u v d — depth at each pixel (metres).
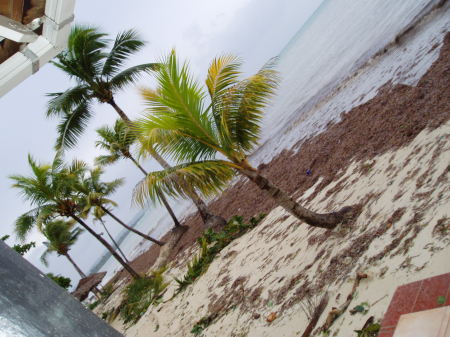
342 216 6.67
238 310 7.54
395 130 8.47
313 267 6.22
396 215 5.23
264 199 16.39
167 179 6.21
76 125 19.05
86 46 17.83
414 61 12.01
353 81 19.23
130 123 6.54
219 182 6.64
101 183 27.48
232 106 6.52
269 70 6.41
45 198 21.92
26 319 0.98
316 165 13.12
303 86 33.62
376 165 7.76
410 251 4.25
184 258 18.53
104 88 19.02
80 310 1.12
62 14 1.66
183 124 6.33
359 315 4.03
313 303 5.26
